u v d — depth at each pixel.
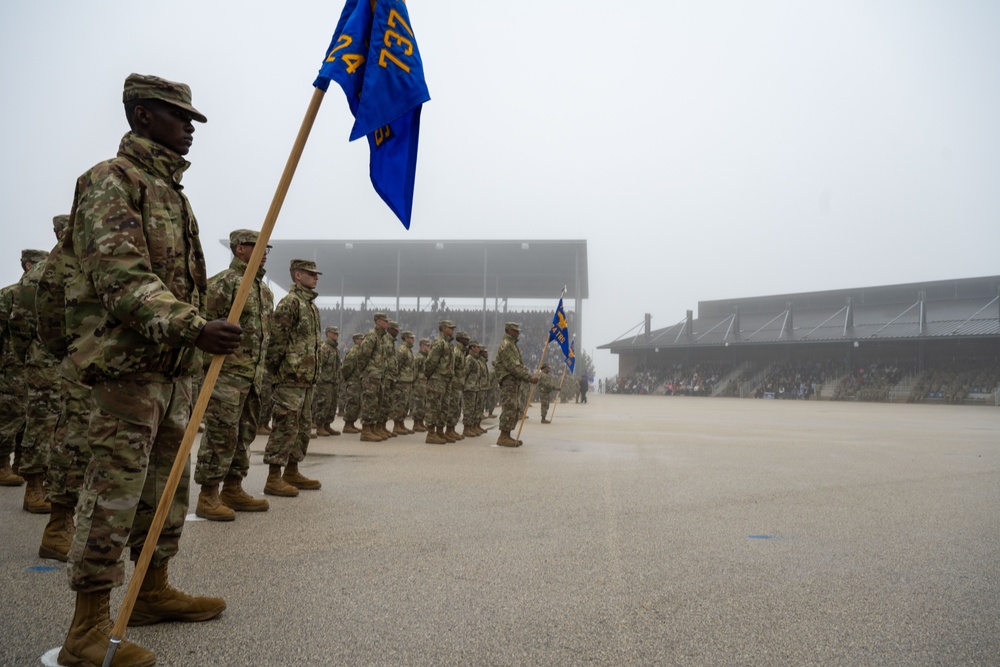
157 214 3.23
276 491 7.23
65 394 4.29
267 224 3.05
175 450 3.45
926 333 61.72
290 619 3.62
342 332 60.12
